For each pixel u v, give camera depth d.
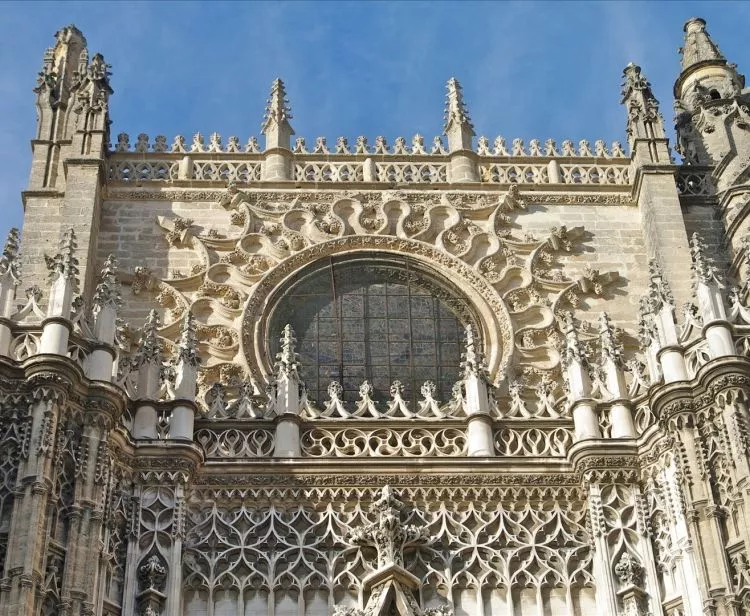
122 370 34.12
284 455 33.91
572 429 35.19
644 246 41.41
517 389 36.25
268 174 42.25
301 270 40.16
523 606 32.50
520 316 39.72
